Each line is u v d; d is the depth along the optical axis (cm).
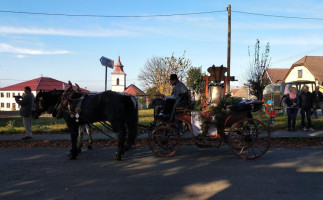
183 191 482
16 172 610
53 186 514
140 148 885
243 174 581
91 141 882
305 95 1148
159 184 521
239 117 743
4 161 714
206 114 736
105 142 998
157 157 752
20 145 964
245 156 742
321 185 508
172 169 627
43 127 1331
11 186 516
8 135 1170
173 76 774
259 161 696
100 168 641
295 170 609
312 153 782
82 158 748
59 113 757
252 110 746
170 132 757
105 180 548
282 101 1948
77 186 513
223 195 461
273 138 984
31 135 1077
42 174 593
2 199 452
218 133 738
